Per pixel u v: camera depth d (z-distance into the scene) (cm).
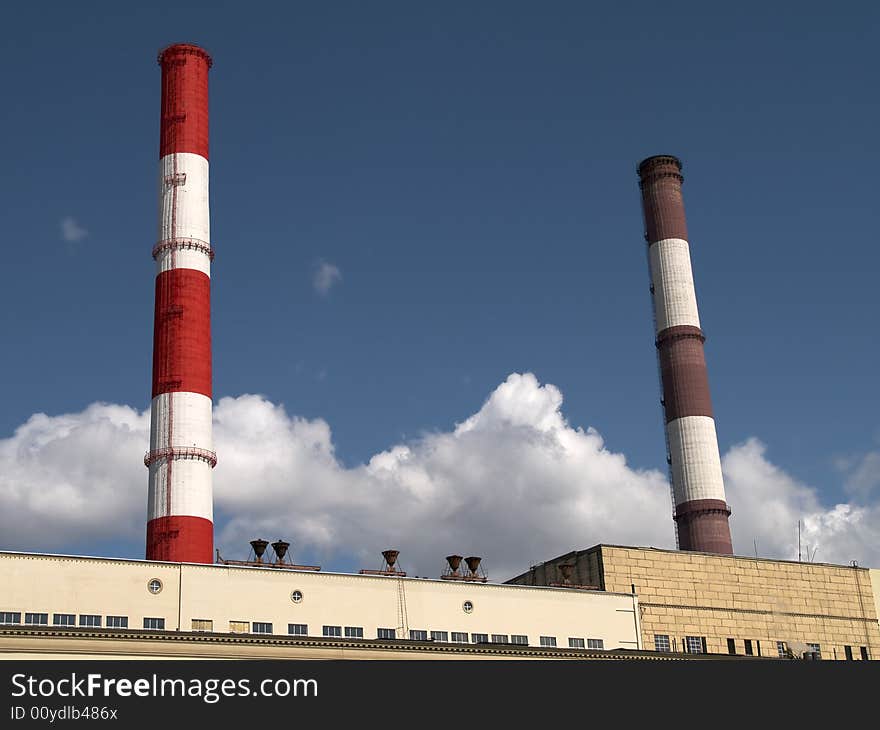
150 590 6041
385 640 6150
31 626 5359
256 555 6562
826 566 8381
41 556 5884
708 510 10931
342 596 6419
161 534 8131
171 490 8244
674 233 12019
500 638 6731
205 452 8438
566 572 7669
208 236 9262
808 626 8100
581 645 6969
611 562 7575
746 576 8012
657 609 7588
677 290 11794
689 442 11194
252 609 6194
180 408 8475
